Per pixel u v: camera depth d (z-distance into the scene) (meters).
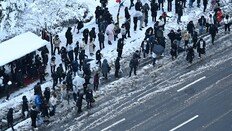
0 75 80.94
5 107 79.06
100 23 92.00
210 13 99.94
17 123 76.06
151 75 84.44
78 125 74.69
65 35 91.81
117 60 82.44
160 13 100.19
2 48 81.12
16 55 79.75
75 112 77.44
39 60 83.38
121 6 102.44
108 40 91.81
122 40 88.06
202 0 104.31
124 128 73.50
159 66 86.56
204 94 79.69
